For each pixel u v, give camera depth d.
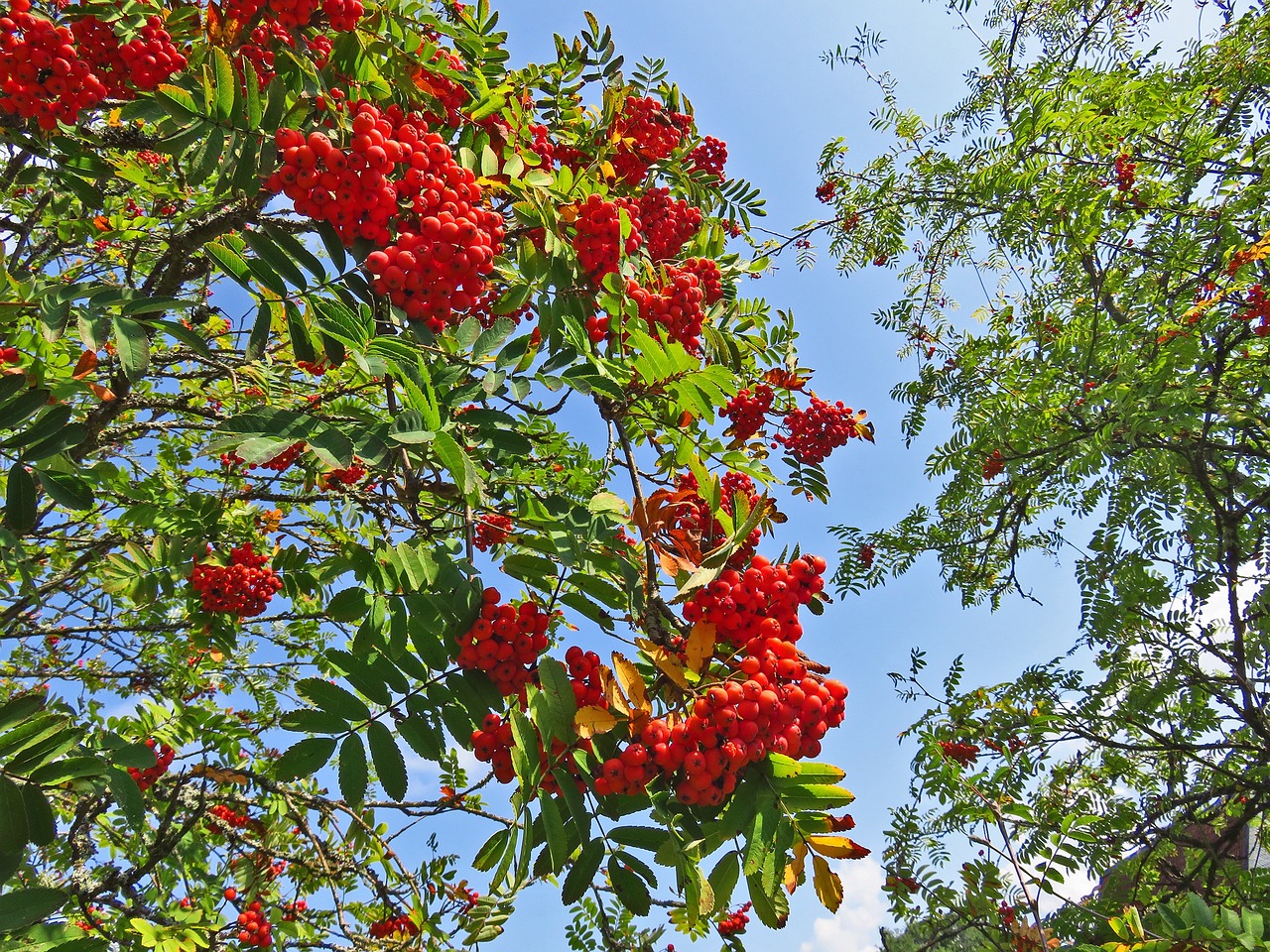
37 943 1.83
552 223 2.83
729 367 3.70
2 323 2.43
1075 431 8.42
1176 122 7.77
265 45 2.75
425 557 2.19
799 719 2.12
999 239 8.09
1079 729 7.68
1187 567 8.52
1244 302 6.87
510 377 2.51
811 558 2.40
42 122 2.89
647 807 2.05
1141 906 6.11
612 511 2.50
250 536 5.38
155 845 4.24
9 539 2.60
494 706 2.19
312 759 2.00
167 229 5.12
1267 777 6.72
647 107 4.64
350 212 2.37
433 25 3.50
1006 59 10.69
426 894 5.15
